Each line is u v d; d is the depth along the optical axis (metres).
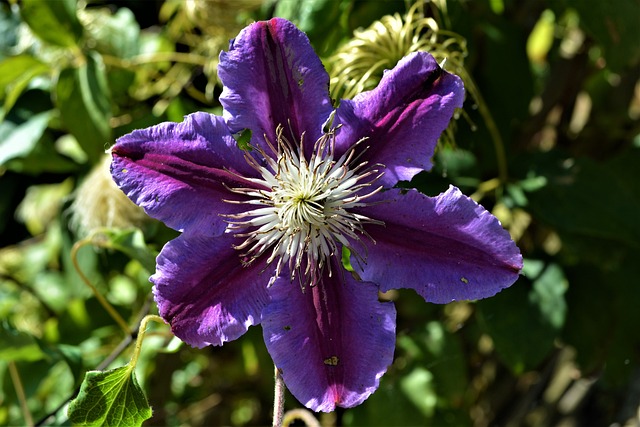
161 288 0.30
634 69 0.51
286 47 0.31
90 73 0.44
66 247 0.48
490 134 0.44
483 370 0.57
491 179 0.45
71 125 0.44
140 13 0.53
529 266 0.44
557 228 0.45
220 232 0.31
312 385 0.31
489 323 0.42
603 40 0.43
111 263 0.48
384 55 0.37
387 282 0.31
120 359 0.46
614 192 0.42
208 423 0.61
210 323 0.30
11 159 0.48
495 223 0.31
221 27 0.44
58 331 0.49
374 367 0.31
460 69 0.38
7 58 0.45
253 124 0.31
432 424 0.48
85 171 0.49
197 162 0.31
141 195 0.30
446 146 0.41
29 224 0.59
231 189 0.31
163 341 0.43
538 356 0.42
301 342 0.31
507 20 0.47
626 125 0.51
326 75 0.31
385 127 0.31
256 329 0.51
